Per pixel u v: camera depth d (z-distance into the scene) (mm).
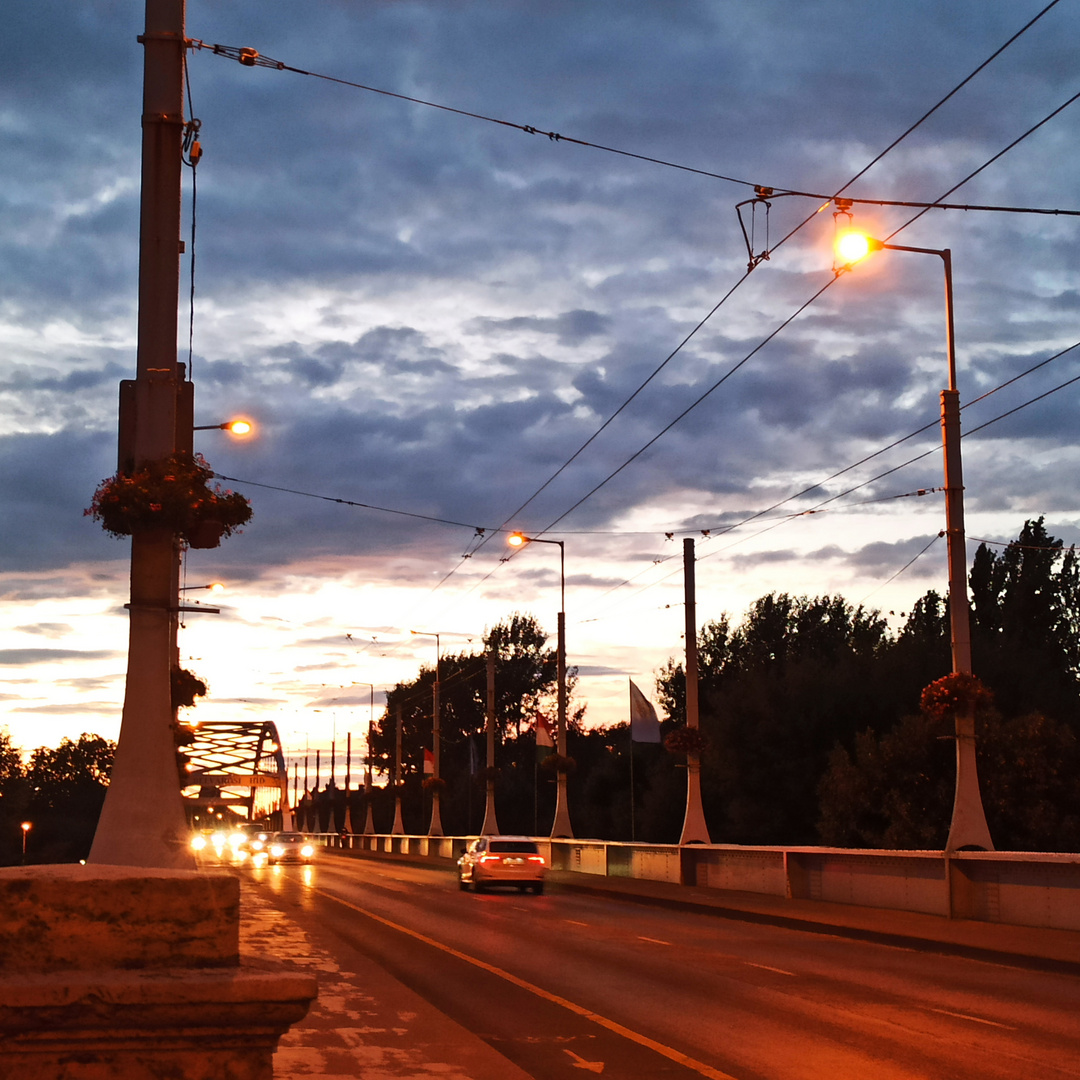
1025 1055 10266
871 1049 10516
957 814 21719
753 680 53562
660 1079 9234
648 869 36469
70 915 3262
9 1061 3033
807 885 27469
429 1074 8617
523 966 16500
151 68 10477
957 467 22375
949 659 49812
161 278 10492
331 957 16828
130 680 9742
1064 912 19281
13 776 93375
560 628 46219
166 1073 3121
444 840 60094
